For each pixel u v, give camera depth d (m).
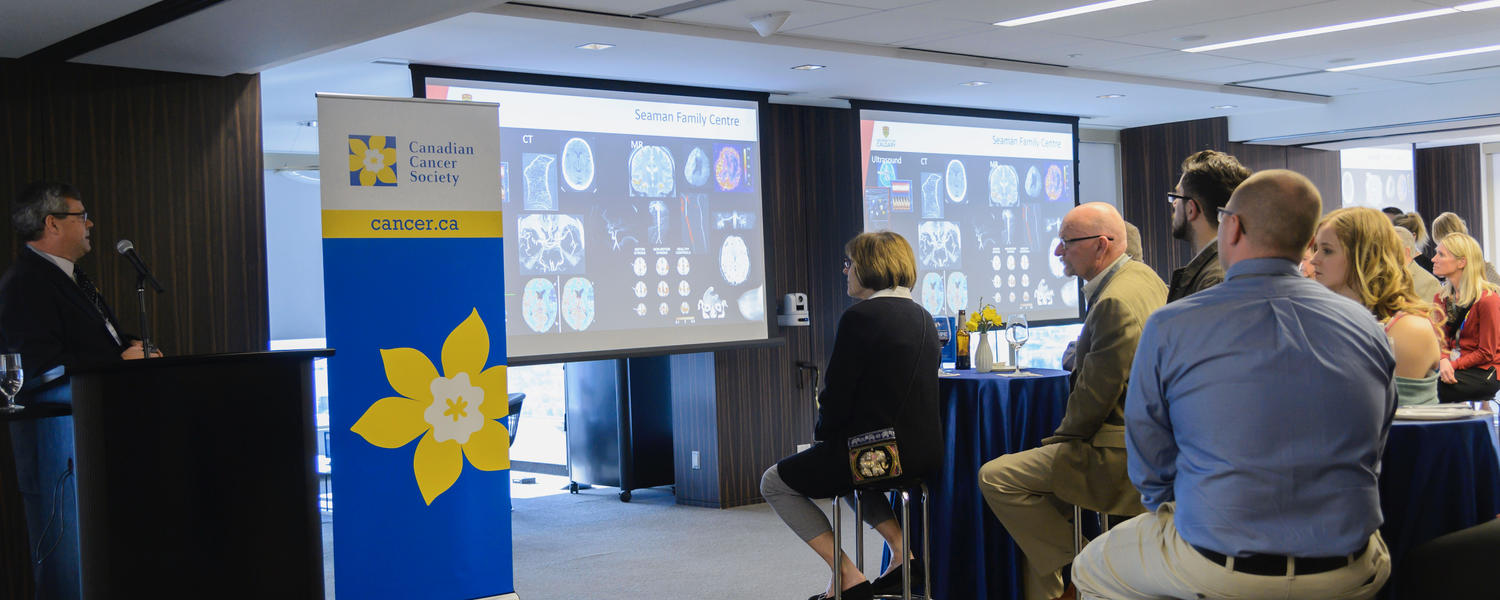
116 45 4.05
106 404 2.66
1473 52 6.73
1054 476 3.21
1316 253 3.35
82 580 2.77
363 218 3.87
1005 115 8.15
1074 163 8.62
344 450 3.86
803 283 7.19
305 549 2.88
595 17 4.86
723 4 4.79
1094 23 5.50
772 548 5.41
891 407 3.51
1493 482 2.83
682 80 6.39
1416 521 2.76
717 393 6.64
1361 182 10.88
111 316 3.88
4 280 3.64
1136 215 9.54
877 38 5.65
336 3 3.58
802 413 7.12
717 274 6.67
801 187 7.24
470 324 4.05
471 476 4.07
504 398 4.12
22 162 4.27
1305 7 5.33
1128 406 2.26
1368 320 2.12
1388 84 7.97
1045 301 8.39
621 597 4.56
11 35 3.98
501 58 5.56
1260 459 2.04
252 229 4.81
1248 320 2.08
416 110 3.95
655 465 6.97
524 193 5.96
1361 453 2.05
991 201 8.06
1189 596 2.17
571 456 7.25
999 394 3.75
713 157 6.68
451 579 4.04
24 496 3.55
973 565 3.81
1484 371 5.21
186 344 4.63
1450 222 6.29
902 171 7.55
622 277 6.30
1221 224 2.24
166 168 4.59
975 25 5.43
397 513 3.95
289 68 5.71
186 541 2.68
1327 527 2.02
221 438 2.73
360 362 3.88
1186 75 7.23
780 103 7.19
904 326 3.55
